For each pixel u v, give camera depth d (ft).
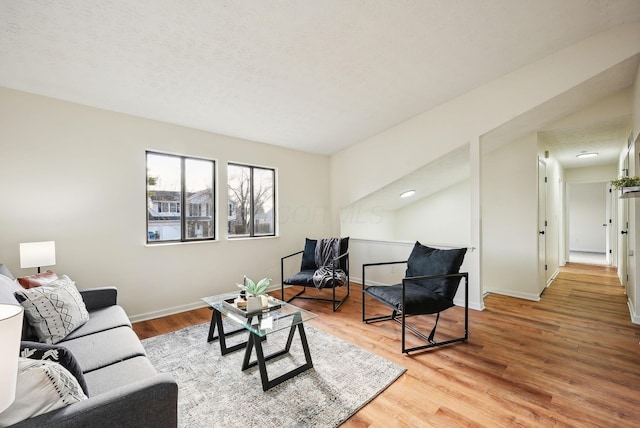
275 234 14.28
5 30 5.93
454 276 8.02
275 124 11.67
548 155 14.06
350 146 15.05
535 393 5.72
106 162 9.30
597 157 16.29
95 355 4.98
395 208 19.38
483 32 7.34
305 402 5.53
